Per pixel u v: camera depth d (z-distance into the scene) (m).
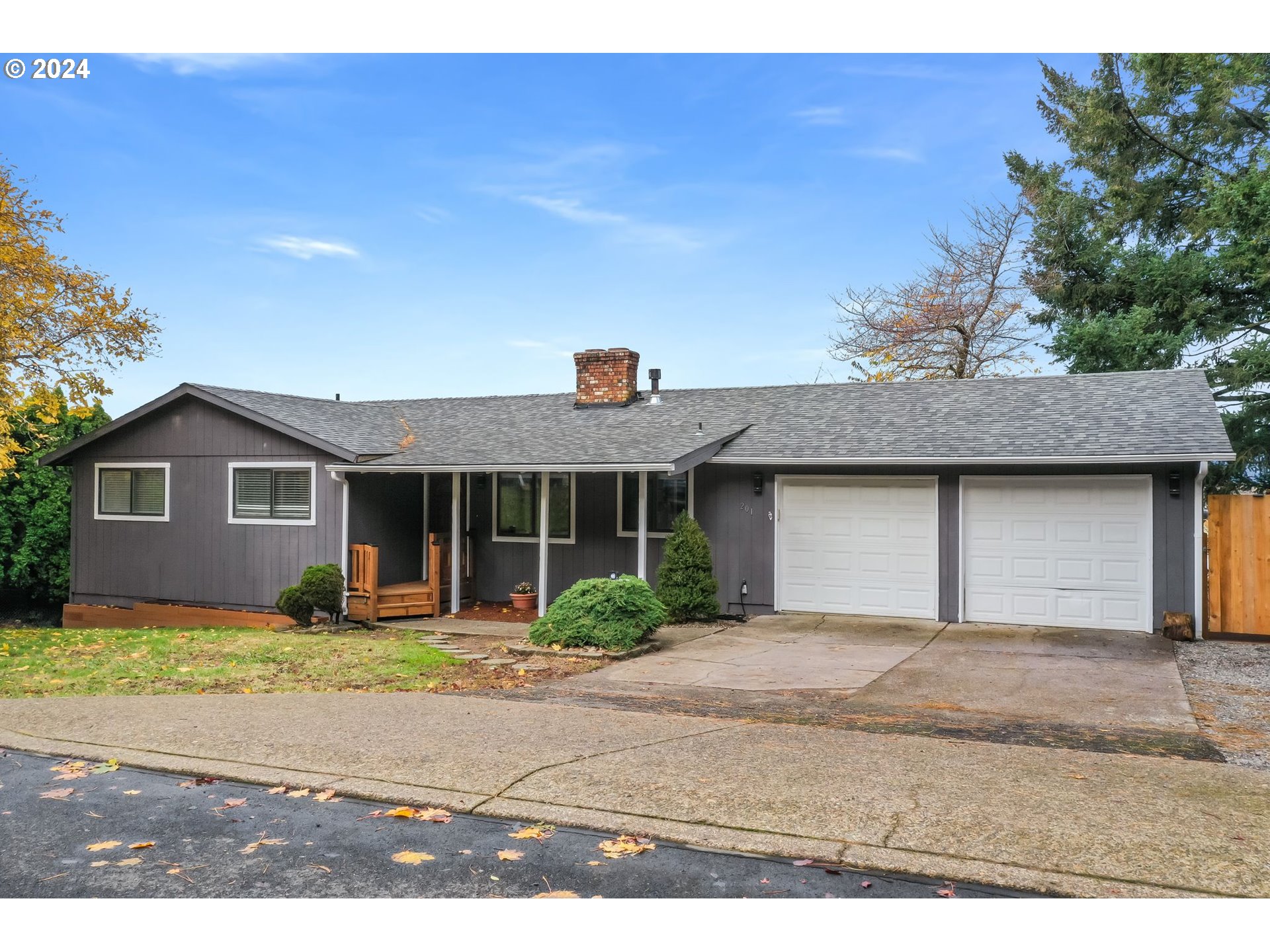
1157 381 14.34
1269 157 21.89
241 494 16.08
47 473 19.62
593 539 15.77
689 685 9.13
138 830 4.81
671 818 4.88
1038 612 12.97
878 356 31.62
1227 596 12.03
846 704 8.19
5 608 20.73
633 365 17.80
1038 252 27.39
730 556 14.71
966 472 13.37
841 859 4.31
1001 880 4.07
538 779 5.57
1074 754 6.16
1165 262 24.12
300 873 4.23
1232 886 3.99
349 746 6.41
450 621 14.65
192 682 9.40
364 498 15.47
